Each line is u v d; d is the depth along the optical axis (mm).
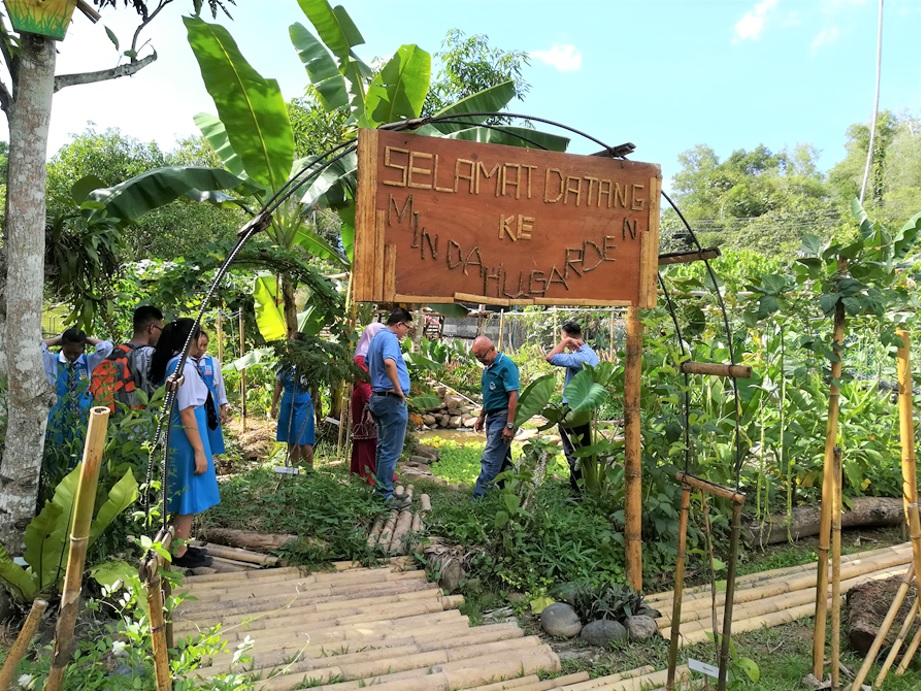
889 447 6160
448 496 6379
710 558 3062
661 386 4773
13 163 3180
